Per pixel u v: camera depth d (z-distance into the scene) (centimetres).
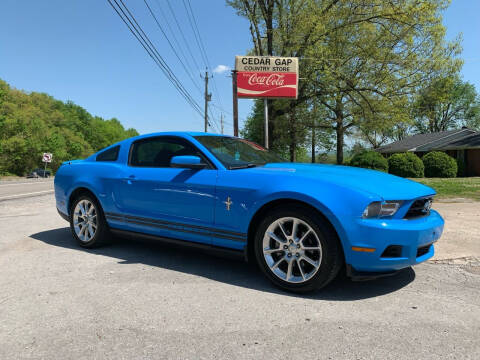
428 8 1975
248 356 189
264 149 430
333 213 257
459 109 5122
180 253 409
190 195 333
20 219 670
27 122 5784
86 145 8075
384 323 230
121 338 210
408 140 3875
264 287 297
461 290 292
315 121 3047
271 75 1529
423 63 2111
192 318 237
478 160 2605
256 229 310
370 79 2206
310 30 2141
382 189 271
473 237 476
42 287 296
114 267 354
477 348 198
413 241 259
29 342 205
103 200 407
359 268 258
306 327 224
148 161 388
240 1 2405
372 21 2167
